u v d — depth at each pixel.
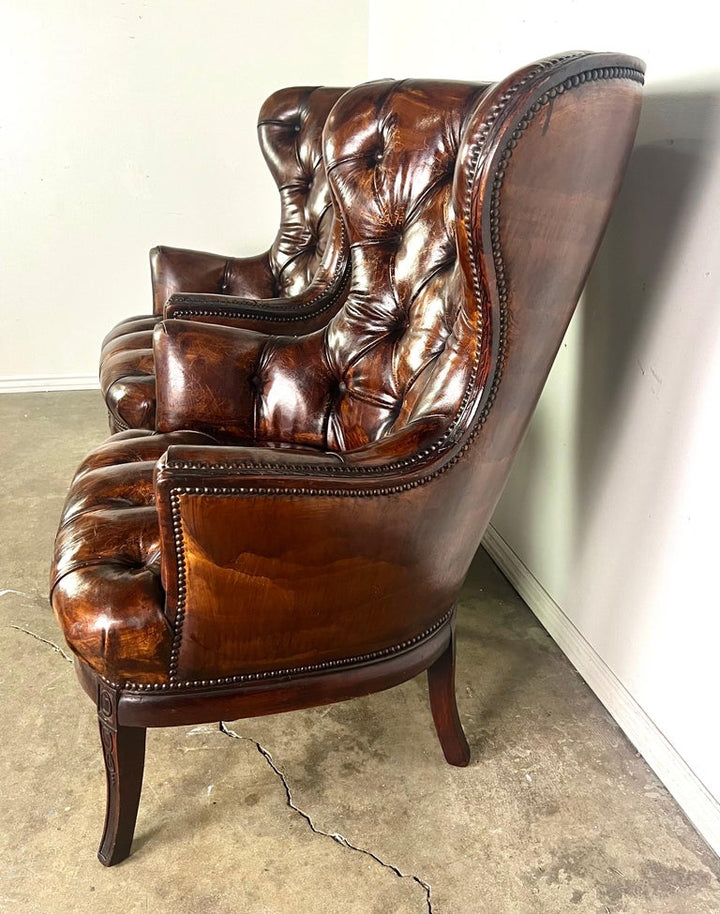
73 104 2.84
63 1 2.71
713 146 1.09
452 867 1.15
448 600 1.19
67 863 1.15
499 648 1.64
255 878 1.13
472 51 1.94
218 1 2.81
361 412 1.44
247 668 1.03
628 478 1.36
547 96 0.87
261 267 2.35
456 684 1.53
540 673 1.57
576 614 1.58
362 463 0.98
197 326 1.49
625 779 1.32
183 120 2.94
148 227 3.07
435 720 1.30
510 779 1.31
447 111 1.31
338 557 0.99
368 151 1.42
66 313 3.12
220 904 1.09
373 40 2.93
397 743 1.39
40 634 1.66
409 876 1.14
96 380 3.24
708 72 1.09
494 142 0.86
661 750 1.30
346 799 1.27
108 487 1.27
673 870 1.15
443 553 1.10
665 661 1.29
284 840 1.19
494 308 0.96
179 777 1.31
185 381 1.47
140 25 2.79
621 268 1.34
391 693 1.52
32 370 3.17
